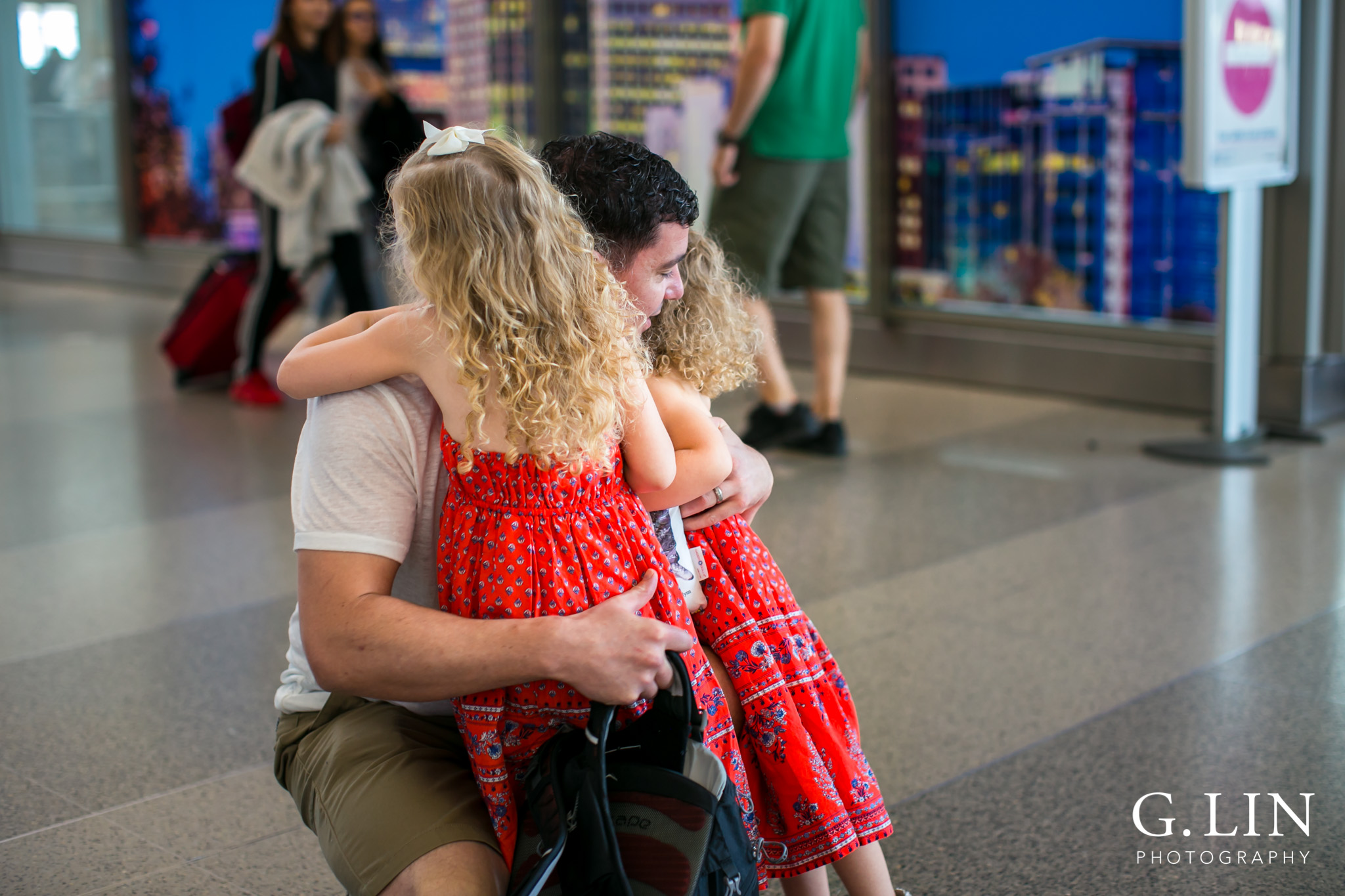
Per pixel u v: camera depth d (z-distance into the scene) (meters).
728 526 1.64
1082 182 5.57
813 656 1.65
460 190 1.31
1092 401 5.60
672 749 1.37
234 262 6.40
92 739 2.71
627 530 1.45
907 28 6.04
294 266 5.84
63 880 2.17
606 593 1.40
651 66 7.01
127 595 3.58
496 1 7.54
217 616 3.40
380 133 6.00
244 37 8.77
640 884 1.30
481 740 1.40
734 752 1.48
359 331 1.50
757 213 4.75
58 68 10.16
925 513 4.16
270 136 5.67
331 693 1.55
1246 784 2.39
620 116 7.21
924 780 2.45
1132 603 3.30
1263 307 5.00
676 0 6.83
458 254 1.31
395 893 1.36
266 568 3.77
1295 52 4.62
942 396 5.87
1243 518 3.96
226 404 6.05
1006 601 3.35
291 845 2.29
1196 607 3.25
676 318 1.62
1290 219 4.88
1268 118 4.52
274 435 5.41
